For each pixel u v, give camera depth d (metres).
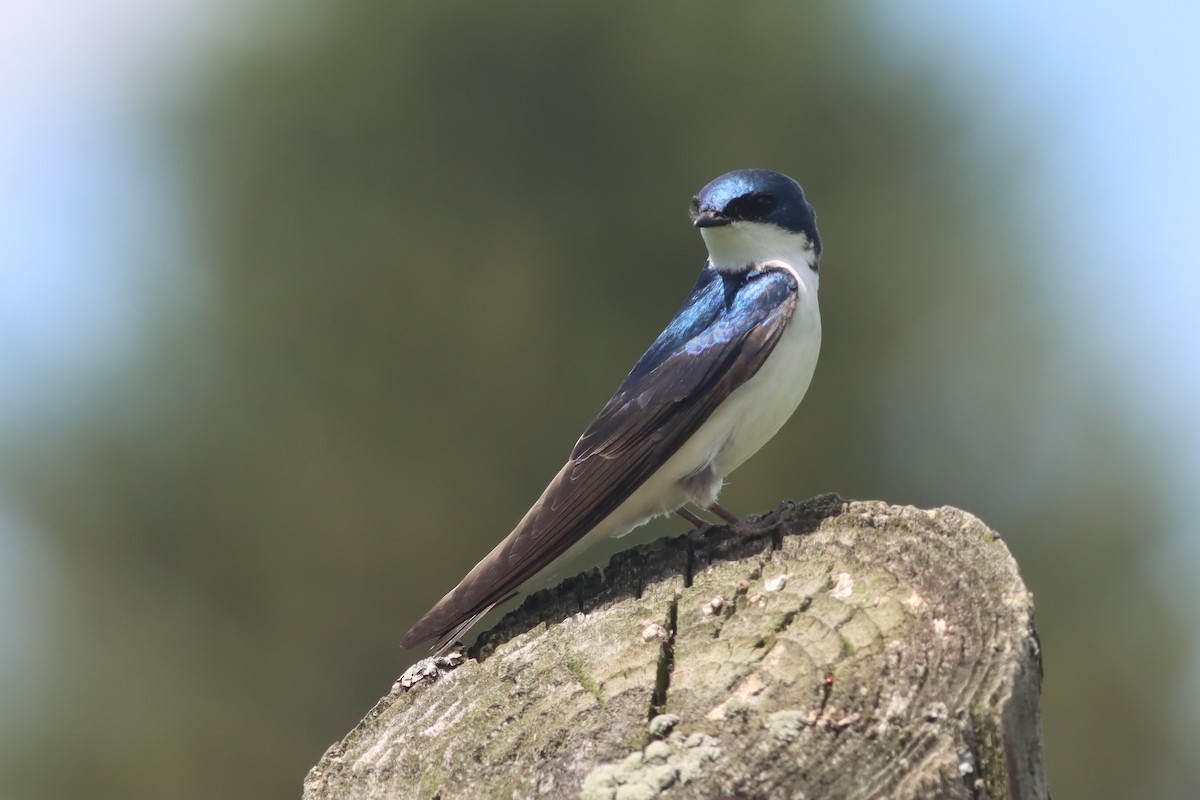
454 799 3.55
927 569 3.73
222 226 15.56
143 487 14.64
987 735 3.27
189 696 14.30
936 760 3.23
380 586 15.02
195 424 14.80
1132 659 13.45
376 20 16.17
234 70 15.70
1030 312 14.62
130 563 14.70
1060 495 14.04
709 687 3.52
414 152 16.12
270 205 15.65
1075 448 14.05
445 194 15.91
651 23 15.65
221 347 15.27
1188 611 13.50
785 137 15.34
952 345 14.85
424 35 16.22
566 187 15.80
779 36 15.53
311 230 15.65
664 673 3.65
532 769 3.50
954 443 14.52
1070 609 13.64
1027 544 13.88
